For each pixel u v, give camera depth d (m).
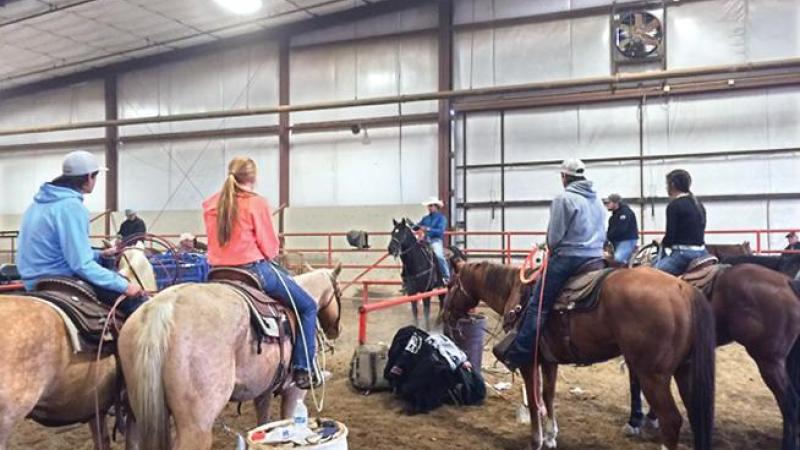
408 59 14.28
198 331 2.73
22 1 12.70
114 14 13.60
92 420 3.32
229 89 15.99
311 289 4.16
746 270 4.15
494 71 13.53
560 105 12.97
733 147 11.82
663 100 12.27
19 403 2.55
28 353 2.59
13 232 17.91
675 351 3.43
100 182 17.39
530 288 4.32
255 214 3.32
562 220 3.94
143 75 16.92
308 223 14.98
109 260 3.87
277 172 15.49
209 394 2.73
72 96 17.80
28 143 18.39
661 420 3.45
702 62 12.02
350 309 11.59
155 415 2.59
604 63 12.69
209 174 16.22
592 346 3.80
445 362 5.34
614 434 4.70
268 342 3.15
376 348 6.03
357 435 4.72
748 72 11.57
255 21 14.77
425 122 14.10
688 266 4.51
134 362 2.64
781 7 11.57
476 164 13.59
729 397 5.67
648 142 12.36
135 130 17.02
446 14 13.77
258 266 3.32
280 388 3.56
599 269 3.98
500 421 5.02
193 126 16.36
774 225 11.58
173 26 14.63
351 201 14.79
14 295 2.84
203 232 16.16
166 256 7.36
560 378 6.37
